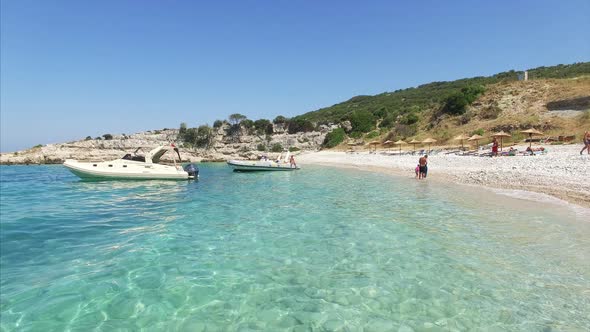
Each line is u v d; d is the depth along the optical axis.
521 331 4.57
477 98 58.34
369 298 5.61
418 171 22.89
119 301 5.57
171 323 4.90
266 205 14.29
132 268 7.02
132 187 21.52
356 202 14.37
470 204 12.95
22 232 10.05
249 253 7.92
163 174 24.61
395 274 6.54
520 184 16.52
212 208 13.80
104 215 12.62
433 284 6.06
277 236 9.32
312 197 16.30
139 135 85.50
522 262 6.93
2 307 5.38
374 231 9.56
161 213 12.89
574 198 12.85
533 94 52.28
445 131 54.12
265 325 4.84
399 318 4.98
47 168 50.22
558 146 32.03
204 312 5.22
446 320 4.89
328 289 5.97
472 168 24.53
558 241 8.15
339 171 32.38
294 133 91.31
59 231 10.16
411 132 61.59
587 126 37.28
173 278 6.50
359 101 138.75
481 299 5.47
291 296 5.73
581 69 77.06
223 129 91.06
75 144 73.81
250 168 34.47
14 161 63.84
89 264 7.27
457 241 8.41
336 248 8.16
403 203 13.68
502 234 8.88
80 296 5.76
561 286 5.83
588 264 6.73
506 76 95.25
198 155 70.31
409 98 115.56
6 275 6.66
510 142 39.75
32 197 17.56
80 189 20.69
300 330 4.70
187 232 9.91
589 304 5.23
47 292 5.89
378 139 69.44
